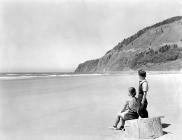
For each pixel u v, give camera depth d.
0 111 12.09
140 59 170.00
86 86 27.64
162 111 11.14
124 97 16.69
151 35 191.88
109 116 10.64
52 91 21.75
